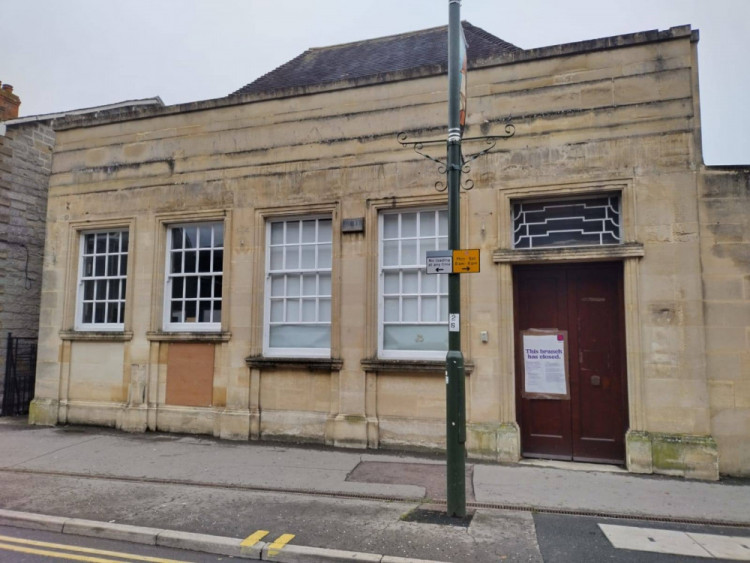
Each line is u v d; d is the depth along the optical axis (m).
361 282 8.35
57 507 5.71
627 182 7.31
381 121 8.57
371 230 8.41
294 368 8.56
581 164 7.52
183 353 9.25
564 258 7.40
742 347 6.84
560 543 4.80
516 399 7.67
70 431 9.30
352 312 8.34
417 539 4.86
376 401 8.12
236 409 8.76
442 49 11.07
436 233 8.30
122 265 10.08
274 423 8.59
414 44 12.12
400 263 8.43
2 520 5.46
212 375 9.05
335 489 6.23
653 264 7.11
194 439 8.69
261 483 6.47
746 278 6.91
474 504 5.73
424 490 6.19
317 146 8.85
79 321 10.20
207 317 9.41
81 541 5.04
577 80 7.67
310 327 8.83
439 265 5.36
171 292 9.70
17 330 11.65
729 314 6.91
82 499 5.96
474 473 6.80
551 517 5.42
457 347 5.46
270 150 9.10
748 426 6.77
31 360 11.84
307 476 6.72
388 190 8.39
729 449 6.80
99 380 9.76
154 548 4.89
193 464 7.27
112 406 9.56
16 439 8.70
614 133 7.44
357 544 4.75
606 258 7.29
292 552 4.61
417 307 8.27
